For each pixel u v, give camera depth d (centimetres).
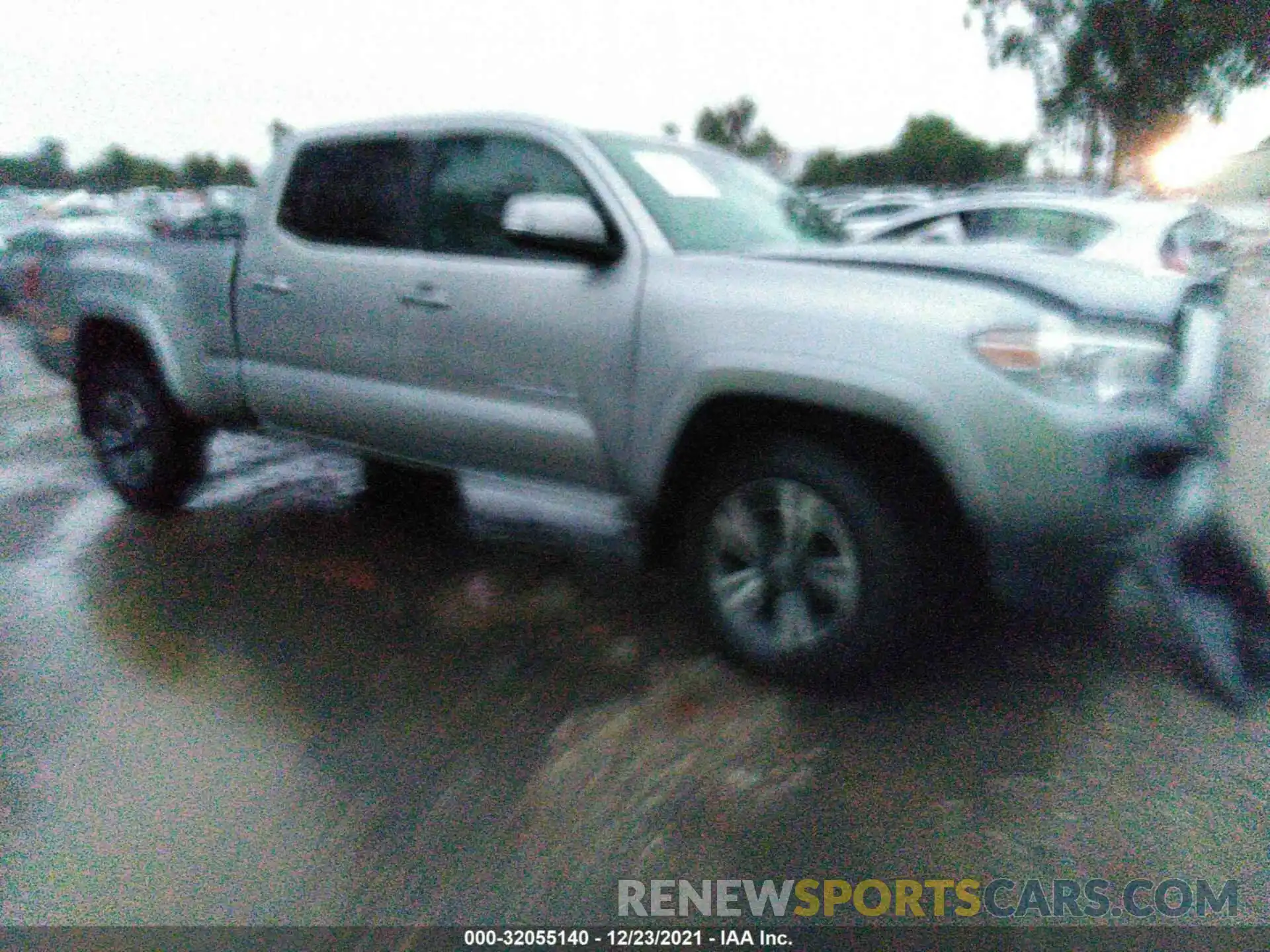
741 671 327
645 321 321
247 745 291
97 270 490
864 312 284
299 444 447
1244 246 1786
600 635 358
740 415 314
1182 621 327
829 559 302
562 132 363
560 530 471
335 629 367
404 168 399
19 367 1009
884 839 249
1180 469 297
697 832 251
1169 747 286
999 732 294
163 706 314
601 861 241
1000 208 733
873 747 286
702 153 409
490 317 359
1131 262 643
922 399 271
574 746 288
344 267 402
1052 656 338
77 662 343
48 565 434
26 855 246
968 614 362
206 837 251
